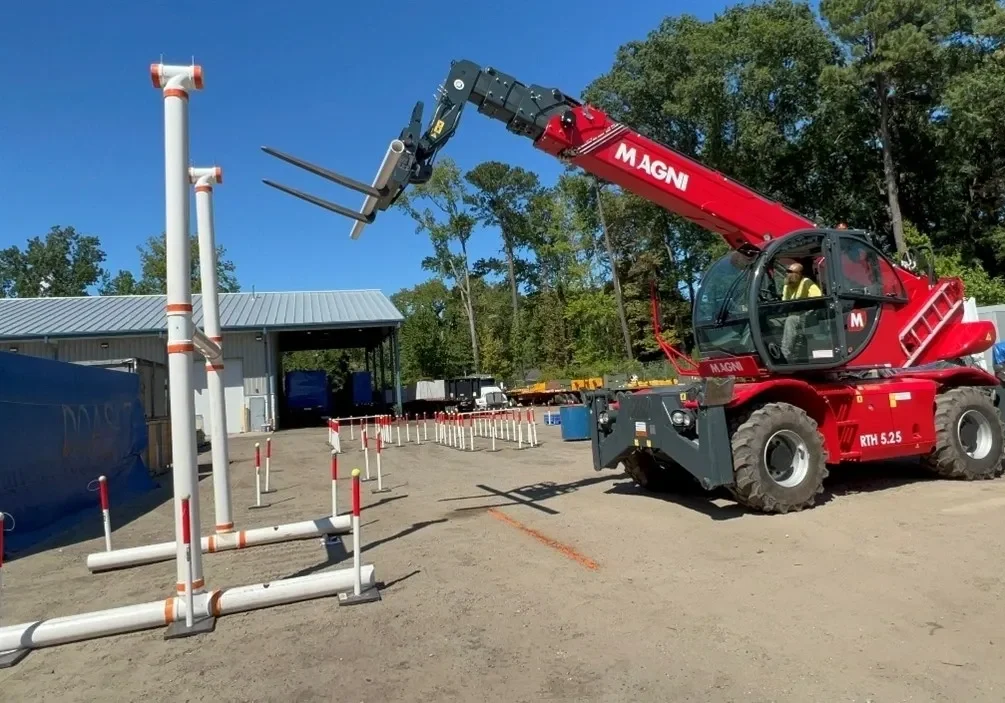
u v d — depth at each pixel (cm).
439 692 383
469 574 602
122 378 1327
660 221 4884
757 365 808
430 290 7000
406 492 1085
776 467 748
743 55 3788
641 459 929
